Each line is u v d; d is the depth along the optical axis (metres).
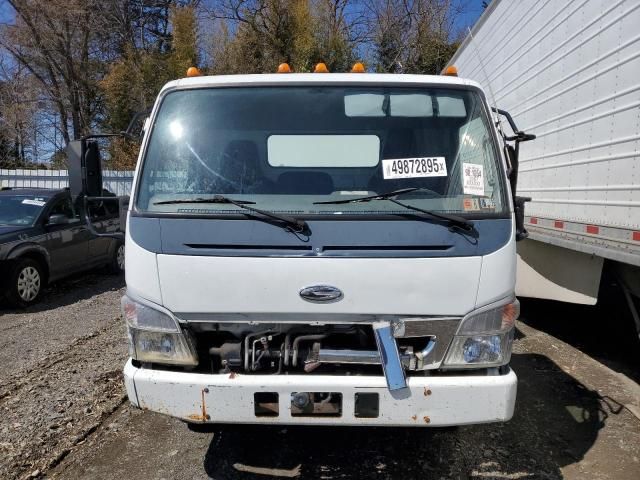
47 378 4.75
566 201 4.86
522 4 5.96
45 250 7.70
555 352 5.40
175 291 2.81
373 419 2.75
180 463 3.45
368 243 2.78
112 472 3.35
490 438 3.76
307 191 3.09
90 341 5.80
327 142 3.19
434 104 3.26
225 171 3.13
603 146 4.17
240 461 3.47
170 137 3.19
